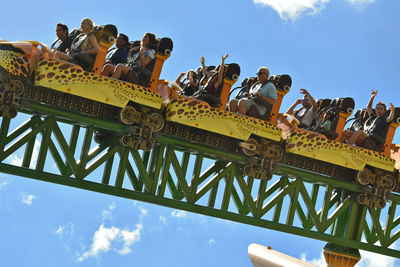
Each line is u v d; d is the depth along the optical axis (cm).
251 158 1084
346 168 1205
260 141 1087
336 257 1248
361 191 1209
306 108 1241
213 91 1044
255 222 1116
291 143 1104
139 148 991
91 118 964
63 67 899
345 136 1245
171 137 1031
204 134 1062
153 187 1028
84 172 979
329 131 1148
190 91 1115
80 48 952
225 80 1051
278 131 1075
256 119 1056
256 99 1073
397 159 1299
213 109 1016
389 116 1194
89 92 919
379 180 1205
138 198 1016
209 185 1077
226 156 1075
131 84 955
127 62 1046
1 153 920
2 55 877
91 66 944
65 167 1010
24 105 902
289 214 1154
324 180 1171
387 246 1258
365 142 1194
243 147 1068
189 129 1048
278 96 1099
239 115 1039
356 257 1250
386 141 1197
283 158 1131
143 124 986
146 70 989
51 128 952
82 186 976
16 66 882
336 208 1220
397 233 1269
